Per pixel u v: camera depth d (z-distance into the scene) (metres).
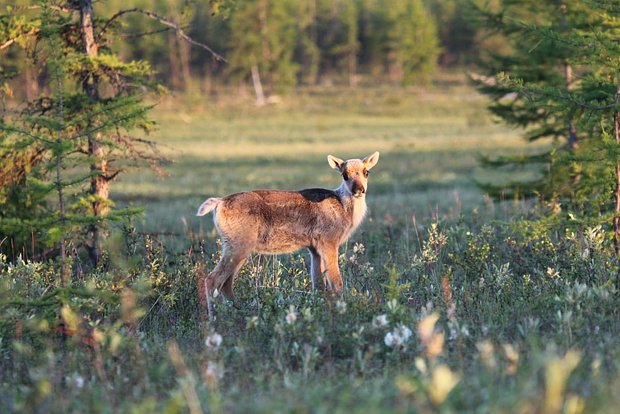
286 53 119.81
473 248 13.34
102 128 10.62
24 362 9.20
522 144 64.75
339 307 9.95
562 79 22.03
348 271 13.84
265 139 77.56
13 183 15.63
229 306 11.34
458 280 12.94
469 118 87.00
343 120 97.06
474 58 24.52
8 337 9.88
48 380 7.88
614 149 11.85
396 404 6.60
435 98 115.50
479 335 9.30
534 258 13.24
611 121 13.62
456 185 41.38
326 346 9.26
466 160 55.16
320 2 145.75
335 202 13.64
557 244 13.28
